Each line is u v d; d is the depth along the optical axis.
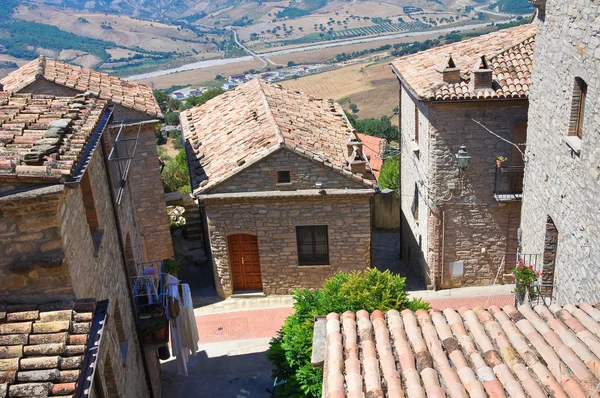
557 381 6.27
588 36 8.89
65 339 7.15
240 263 19.08
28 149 7.86
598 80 8.51
